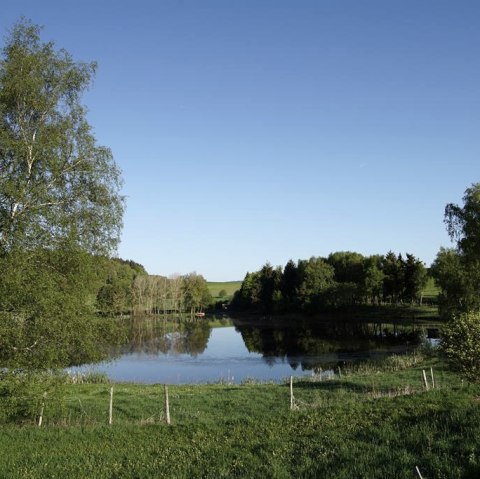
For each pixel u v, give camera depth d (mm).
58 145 23453
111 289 26422
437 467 11555
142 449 16953
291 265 139500
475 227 60188
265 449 15492
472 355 22531
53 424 21109
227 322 122062
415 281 113625
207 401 27172
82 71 25625
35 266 22469
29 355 21703
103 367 55219
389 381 31375
